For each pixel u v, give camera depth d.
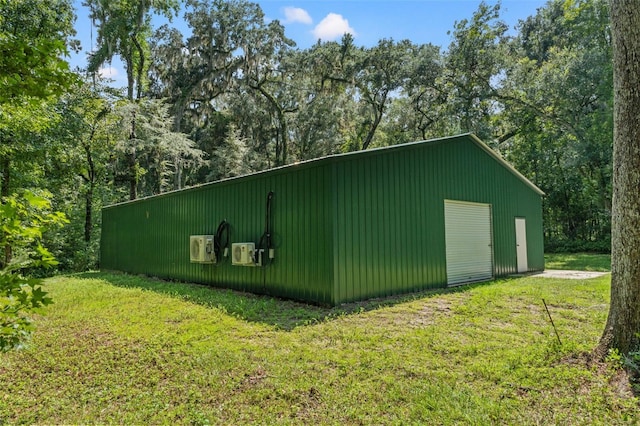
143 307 6.29
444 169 8.74
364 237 6.66
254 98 25.14
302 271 6.55
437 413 2.68
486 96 20.31
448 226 8.76
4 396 3.15
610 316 3.44
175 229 10.24
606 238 20.23
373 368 3.50
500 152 23.31
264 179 7.48
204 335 4.61
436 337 4.35
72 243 14.83
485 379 3.22
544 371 3.29
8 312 1.74
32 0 11.33
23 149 12.07
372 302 6.41
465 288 7.98
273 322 5.15
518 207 11.30
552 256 18.39
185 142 19.06
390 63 22.14
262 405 2.90
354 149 26.78
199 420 2.68
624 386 2.92
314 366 3.58
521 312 5.52
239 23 21.11
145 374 3.52
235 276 8.05
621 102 3.39
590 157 17.61
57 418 2.78
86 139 15.48
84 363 3.83
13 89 2.32
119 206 13.35
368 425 2.58
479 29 19.53
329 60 22.53
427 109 22.73
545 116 19.05
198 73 22.66
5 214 1.78
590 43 18.00
